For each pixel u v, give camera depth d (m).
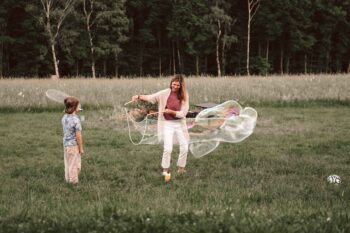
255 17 61.69
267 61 61.69
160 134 7.85
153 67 64.62
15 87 21.94
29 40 53.44
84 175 7.89
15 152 10.22
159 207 5.63
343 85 23.55
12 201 6.25
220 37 61.59
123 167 8.55
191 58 64.06
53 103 19.09
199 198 6.33
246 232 4.55
